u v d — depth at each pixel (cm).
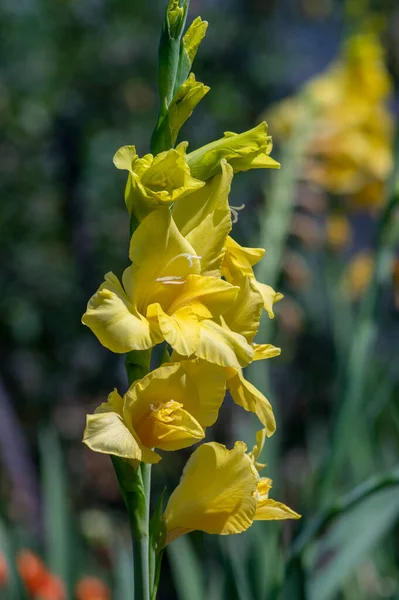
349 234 187
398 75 246
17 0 378
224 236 91
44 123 377
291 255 160
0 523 154
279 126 183
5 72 377
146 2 397
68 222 381
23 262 371
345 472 195
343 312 179
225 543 131
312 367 283
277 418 147
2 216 373
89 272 372
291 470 276
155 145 92
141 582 90
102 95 386
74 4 385
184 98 91
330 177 180
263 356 94
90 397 367
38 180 379
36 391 365
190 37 94
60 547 159
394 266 162
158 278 90
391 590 168
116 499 331
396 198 144
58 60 383
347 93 187
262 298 93
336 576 134
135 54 388
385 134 189
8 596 147
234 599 125
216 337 88
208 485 92
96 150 376
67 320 372
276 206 158
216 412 90
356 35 195
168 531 92
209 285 90
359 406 161
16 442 278
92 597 150
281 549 132
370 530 138
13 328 363
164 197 89
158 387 88
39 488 284
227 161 93
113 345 86
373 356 212
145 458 87
